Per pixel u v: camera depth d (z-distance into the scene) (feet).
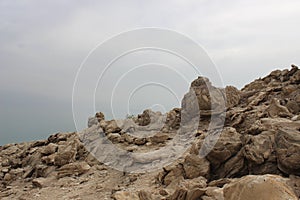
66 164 54.80
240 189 18.79
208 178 34.27
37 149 66.74
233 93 63.00
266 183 17.92
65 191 43.65
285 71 68.08
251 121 46.57
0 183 55.36
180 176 36.52
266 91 59.11
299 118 37.35
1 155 70.74
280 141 29.09
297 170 26.18
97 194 40.24
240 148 34.68
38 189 47.16
